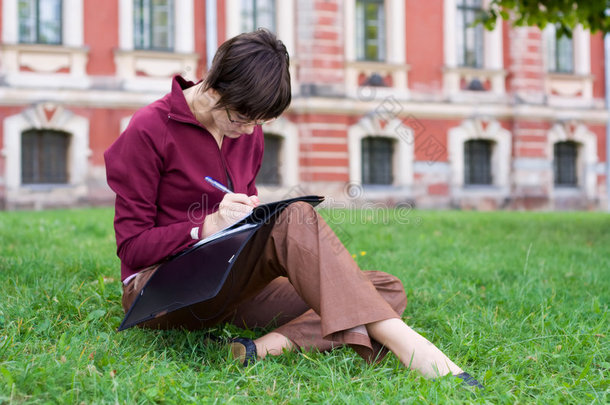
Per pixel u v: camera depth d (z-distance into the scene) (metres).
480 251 4.76
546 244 5.34
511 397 1.57
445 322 2.36
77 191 11.19
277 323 2.16
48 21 11.13
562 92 14.52
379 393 1.59
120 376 1.62
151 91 11.61
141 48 11.74
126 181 1.84
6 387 1.43
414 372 1.63
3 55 10.77
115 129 11.47
